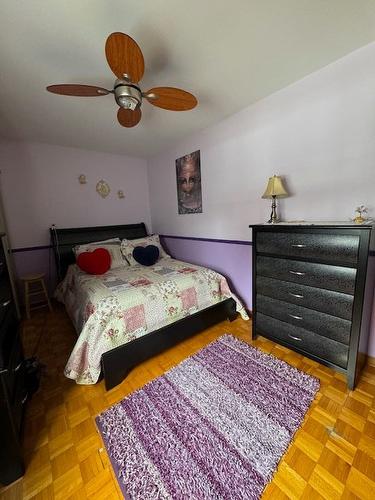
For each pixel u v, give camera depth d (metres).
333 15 1.20
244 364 1.75
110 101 1.93
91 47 1.33
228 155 2.46
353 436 1.18
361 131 1.54
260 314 1.97
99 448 1.18
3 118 2.17
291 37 1.34
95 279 2.34
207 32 1.27
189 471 1.05
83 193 3.29
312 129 1.77
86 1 1.05
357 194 1.61
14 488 1.01
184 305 2.04
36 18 1.12
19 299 2.88
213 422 1.29
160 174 3.56
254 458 1.09
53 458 1.13
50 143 2.95
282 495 0.95
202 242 3.02
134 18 1.16
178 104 1.53
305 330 1.67
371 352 1.67
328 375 1.61
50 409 1.42
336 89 1.61
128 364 1.67
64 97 1.85
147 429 1.26
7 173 2.75
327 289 1.51
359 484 0.97
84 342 1.61
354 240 1.35
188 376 1.65
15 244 2.87
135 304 1.79
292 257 1.67
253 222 2.35
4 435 0.99
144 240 3.30
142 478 1.03
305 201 1.90
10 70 1.50
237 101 2.08
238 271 2.62
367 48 1.43
